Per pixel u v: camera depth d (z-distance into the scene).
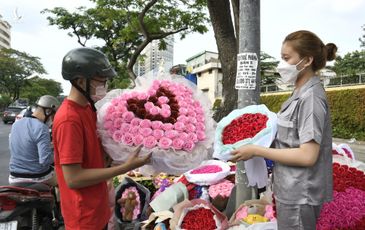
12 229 3.42
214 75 45.06
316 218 2.27
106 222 2.37
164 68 2.83
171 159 2.31
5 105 60.72
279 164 2.29
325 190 2.21
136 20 14.20
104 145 2.32
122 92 2.64
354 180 3.07
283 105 2.34
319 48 2.21
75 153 2.10
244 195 3.36
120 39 15.73
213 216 3.22
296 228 2.20
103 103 2.56
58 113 2.18
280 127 2.29
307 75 2.28
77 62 2.20
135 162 2.24
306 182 2.16
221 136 2.53
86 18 19.83
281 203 2.25
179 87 2.67
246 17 3.34
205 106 2.73
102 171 2.15
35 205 3.62
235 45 5.63
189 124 2.43
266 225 2.78
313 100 2.14
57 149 2.21
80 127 2.15
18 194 3.52
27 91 67.81
